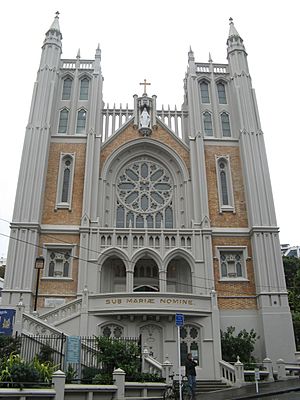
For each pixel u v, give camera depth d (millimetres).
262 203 32844
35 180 32500
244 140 35312
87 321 25500
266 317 29156
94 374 18516
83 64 39750
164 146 36688
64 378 15547
